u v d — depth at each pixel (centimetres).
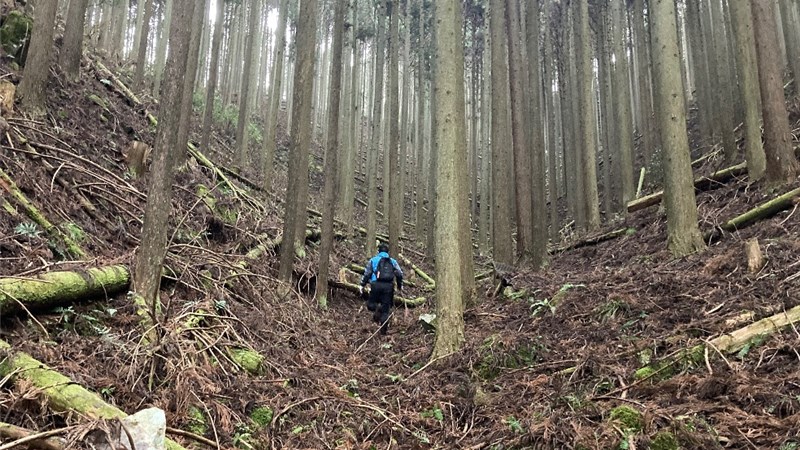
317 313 916
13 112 704
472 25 2430
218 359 496
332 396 505
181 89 527
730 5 1064
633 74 2733
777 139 898
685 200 790
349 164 1781
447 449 408
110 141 880
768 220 790
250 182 1421
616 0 1653
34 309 415
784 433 309
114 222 688
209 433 382
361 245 1722
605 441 341
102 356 404
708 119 1628
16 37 843
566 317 648
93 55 1345
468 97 3005
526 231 1144
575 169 1794
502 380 530
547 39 1805
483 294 962
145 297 496
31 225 512
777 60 916
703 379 388
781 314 443
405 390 548
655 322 552
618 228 1319
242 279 763
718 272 632
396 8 1452
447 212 635
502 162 1110
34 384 315
